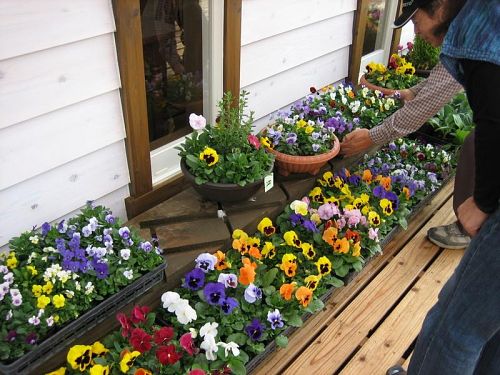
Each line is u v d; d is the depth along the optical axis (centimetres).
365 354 177
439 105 189
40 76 147
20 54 140
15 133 149
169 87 214
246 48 223
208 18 198
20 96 145
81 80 159
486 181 110
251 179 186
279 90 256
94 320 147
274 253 191
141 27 175
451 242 225
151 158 202
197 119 184
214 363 152
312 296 179
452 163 270
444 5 111
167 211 196
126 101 173
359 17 284
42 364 141
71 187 172
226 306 163
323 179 230
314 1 247
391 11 325
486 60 100
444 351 131
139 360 149
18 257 147
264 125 257
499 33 100
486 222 117
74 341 148
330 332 185
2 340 127
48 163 161
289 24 239
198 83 217
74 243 148
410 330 187
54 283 139
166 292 164
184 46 210
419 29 121
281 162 213
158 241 181
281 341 165
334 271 200
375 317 192
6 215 157
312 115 243
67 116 160
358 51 300
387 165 251
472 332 125
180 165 196
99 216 164
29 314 131
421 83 265
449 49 107
